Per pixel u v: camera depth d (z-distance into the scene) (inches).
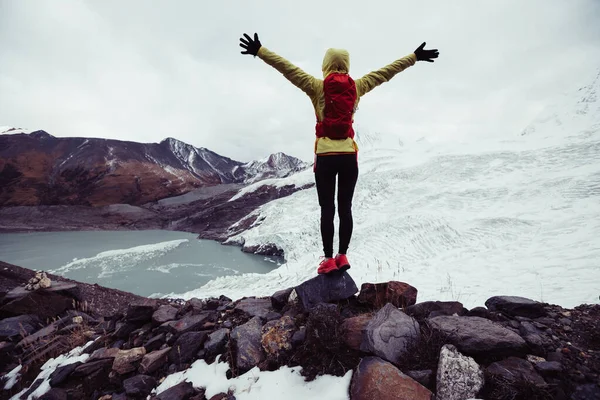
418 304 135.6
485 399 83.4
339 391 96.5
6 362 206.5
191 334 150.1
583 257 467.2
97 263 1232.8
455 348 97.3
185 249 1556.3
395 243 775.1
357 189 1643.7
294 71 116.4
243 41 115.7
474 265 530.0
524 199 962.1
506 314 130.3
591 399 80.1
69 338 217.2
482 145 2003.0
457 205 1065.5
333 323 114.4
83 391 148.2
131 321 191.8
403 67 127.1
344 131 118.3
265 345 123.3
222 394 113.8
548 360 95.3
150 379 137.9
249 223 1968.5
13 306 287.9
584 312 127.6
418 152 2261.3
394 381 89.7
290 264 848.3
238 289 657.0
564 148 1359.5
